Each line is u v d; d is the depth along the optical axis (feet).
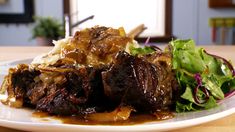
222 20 5.74
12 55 2.43
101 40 1.29
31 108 1.24
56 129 0.96
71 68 1.20
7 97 1.33
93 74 1.16
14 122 1.00
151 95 1.12
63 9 5.71
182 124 1.01
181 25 5.90
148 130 0.97
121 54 1.13
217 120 1.15
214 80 1.32
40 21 4.29
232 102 1.25
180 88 1.25
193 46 1.35
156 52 1.27
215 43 5.82
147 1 5.80
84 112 1.15
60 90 1.19
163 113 1.15
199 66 1.29
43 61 1.33
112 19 5.79
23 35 5.81
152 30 5.89
